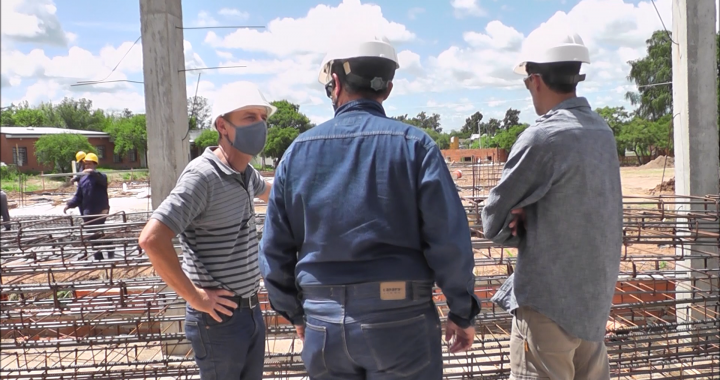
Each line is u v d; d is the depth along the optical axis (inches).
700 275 187.6
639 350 148.6
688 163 198.4
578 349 101.4
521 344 102.6
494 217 100.1
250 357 116.3
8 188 1333.7
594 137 94.7
